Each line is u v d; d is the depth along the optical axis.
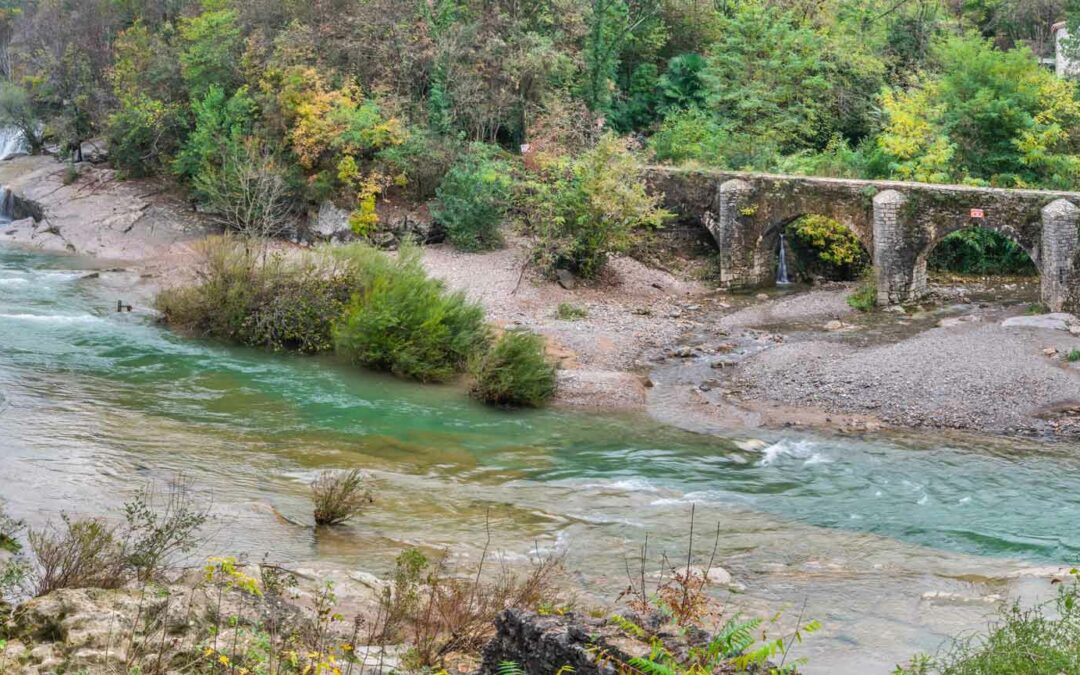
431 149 39.94
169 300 30.19
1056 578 14.03
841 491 19.30
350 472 18.53
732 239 36.31
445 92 42.06
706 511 17.81
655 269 38.06
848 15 53.75
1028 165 39.38
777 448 21.95
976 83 41.06
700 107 49.31
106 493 16.03
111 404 22.00
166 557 12.99
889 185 33.78
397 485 18.14
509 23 44.47
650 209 37.22
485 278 35.47
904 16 53.56
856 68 48.78
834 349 27.77
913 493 19.22
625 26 48.91
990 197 31.91
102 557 11.70
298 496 16.91
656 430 23.22
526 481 19.23
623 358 28.41
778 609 12.98
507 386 24.28
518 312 32.38
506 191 38.59
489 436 22.20
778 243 37.66
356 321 26.67
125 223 42.94
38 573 11.50
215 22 46.50
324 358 27.62
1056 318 29.16
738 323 31.91
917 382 24.92
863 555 15.73
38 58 55.44
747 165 41.22
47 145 55.47
